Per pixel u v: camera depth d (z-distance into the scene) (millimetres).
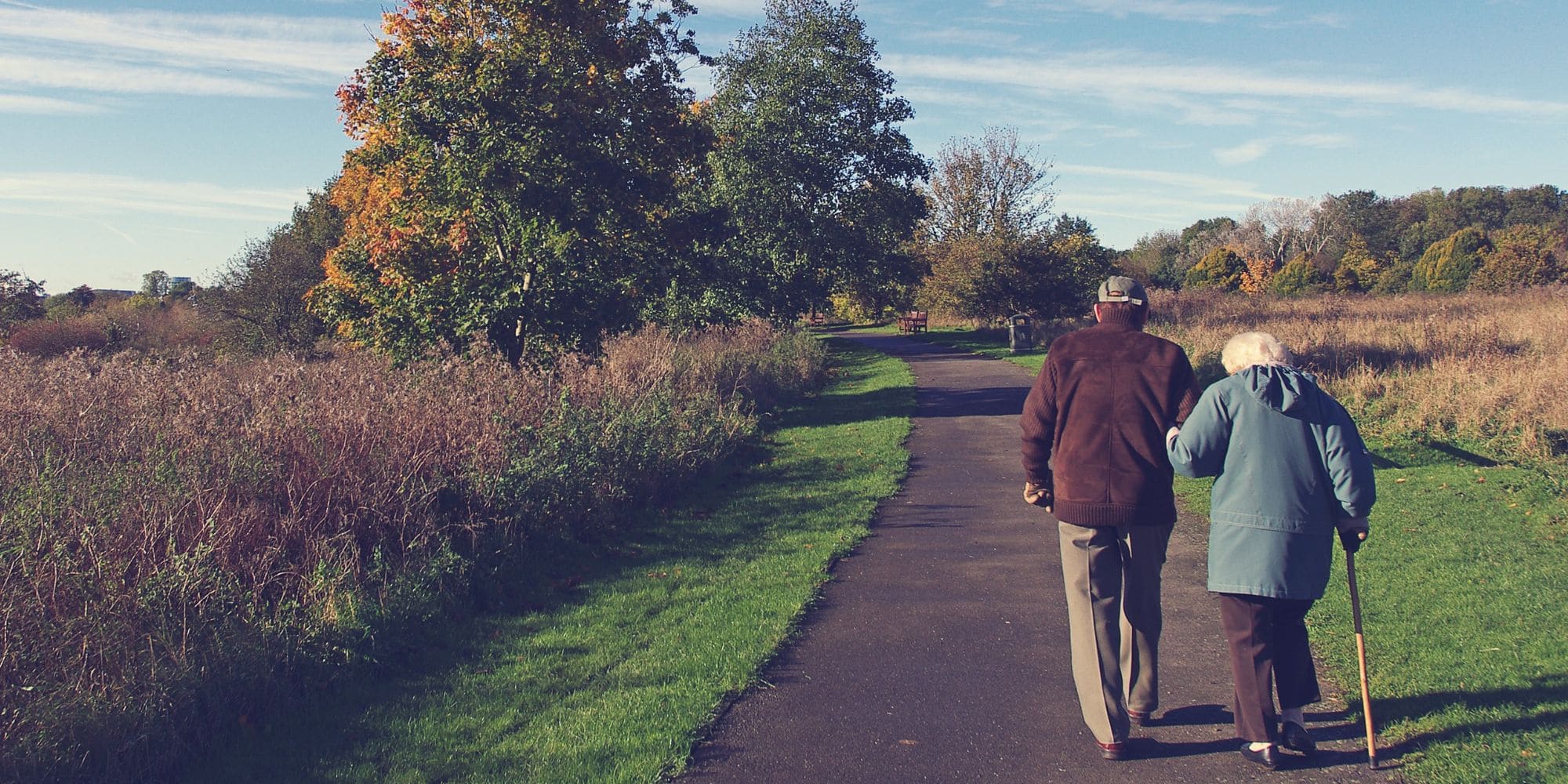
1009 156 52750
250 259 34656
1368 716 3928
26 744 4148
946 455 13117
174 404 9070
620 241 18594
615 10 18484
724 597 6824
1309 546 3855
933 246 51875
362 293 18016
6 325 33906
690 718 4664
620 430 10359
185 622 5203
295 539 6789
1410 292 51188
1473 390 12820
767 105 34531
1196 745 4211
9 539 5500
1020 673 5203
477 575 7129
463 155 16188
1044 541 8250
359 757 4504
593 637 6141
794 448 14086
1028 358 30438
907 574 7332
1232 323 27125
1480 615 5598
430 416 9062
